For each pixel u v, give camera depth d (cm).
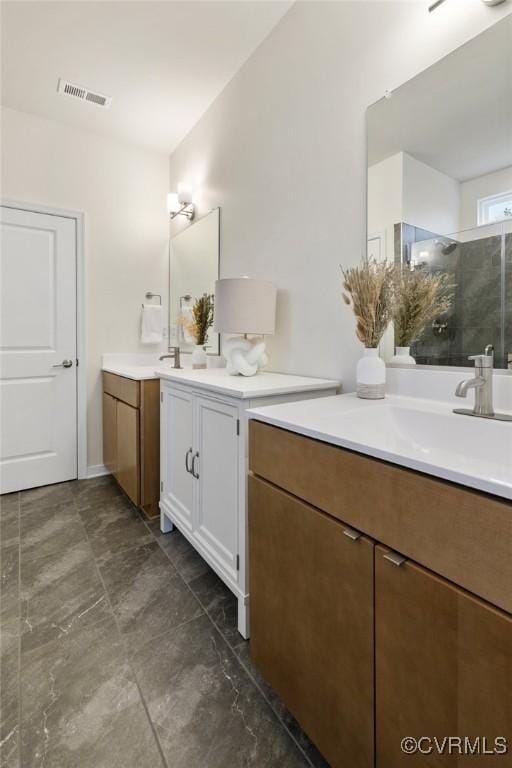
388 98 133
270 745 95
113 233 296
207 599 151
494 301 107
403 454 66
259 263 202
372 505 72
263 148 197
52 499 249
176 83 228
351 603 76
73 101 246
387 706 69
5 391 258
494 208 106
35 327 267
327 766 90
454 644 58
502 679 52
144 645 127
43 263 268
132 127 276
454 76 114
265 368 196
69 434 283
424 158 122
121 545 191
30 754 92
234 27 187
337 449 80
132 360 307
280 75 184
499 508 52
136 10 176
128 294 305
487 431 91
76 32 189
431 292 122
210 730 99
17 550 185
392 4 132
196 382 157
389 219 133
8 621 137
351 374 151
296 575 92
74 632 132
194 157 272
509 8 102
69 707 104
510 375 104
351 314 151
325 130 159
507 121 103
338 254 155
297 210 175
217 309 177
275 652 100
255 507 107
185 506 178
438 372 121
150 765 90
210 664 120
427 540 62
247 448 128
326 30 158
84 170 282
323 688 84
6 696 107
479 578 55
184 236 289
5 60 208
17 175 256
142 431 215
